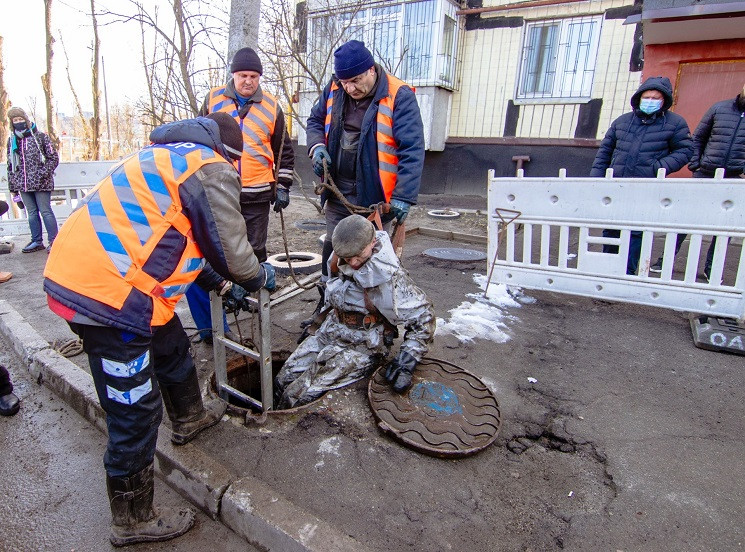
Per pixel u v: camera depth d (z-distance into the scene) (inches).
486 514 77.1
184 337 86.5
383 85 113.1
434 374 111.5
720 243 140.5
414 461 88.1
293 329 145.0
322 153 123.1
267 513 74.5
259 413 101.9
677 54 308.2
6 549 75.2
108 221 63.3
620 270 156.2
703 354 132.0
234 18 173.0
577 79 376.2
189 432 90.7
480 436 93.0
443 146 426.0
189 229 68.6
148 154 66.8
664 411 105.6
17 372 129.3
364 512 77.0
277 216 342.6
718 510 78.4
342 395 105.1
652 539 72.7
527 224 166.6
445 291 178.2
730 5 240.8
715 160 182.2
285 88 240.8
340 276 106.0
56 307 63.6
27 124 223.6
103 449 99.6
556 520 76.1
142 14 187.9
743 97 174.1
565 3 363.9
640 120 166.6
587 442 94.7
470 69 411.8
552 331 145.6
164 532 76.1
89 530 79.0
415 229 280.4
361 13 408.5
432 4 382.0
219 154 73.4
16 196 239.8
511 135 406.3
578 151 382.6
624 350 133.7
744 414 104.8
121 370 66.9
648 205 146.9
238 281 77.9
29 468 93.4
